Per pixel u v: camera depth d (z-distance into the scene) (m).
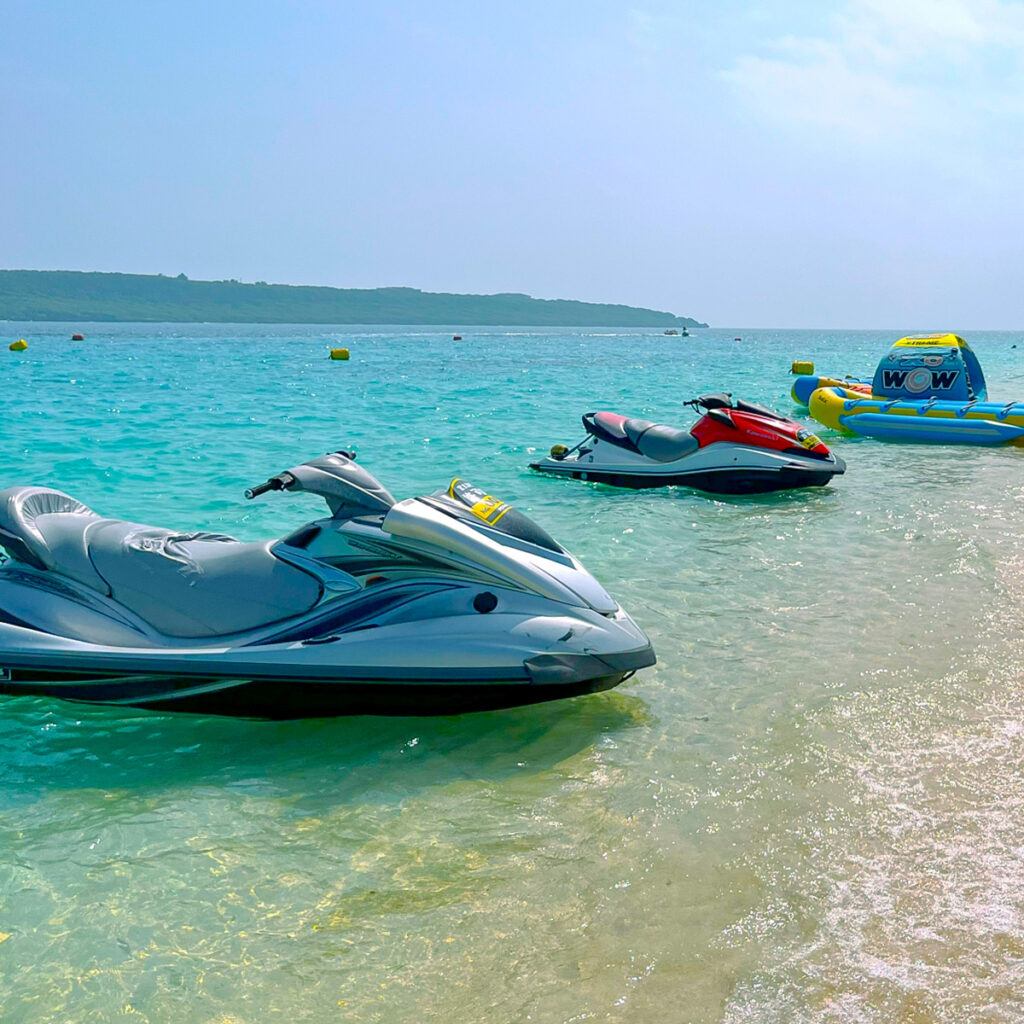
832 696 4.45
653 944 2.69
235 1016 2.43
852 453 13.10
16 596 4.50
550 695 4.27
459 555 4.37
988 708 4.28
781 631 5.41
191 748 4.05
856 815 3.37
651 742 4.04
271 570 4.50
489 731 4.19
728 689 4.59
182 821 3.43
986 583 6.28
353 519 4.50
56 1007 2.46
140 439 13.49
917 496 9.58
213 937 2.75
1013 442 13.67
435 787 3.67
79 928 2.79
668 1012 2.41
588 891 2.96
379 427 15.52
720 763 3.81
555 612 4.35
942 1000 2.44
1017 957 2.60
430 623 4.29
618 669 4.29
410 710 4.29
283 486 4.32
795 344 104.06
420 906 2.89
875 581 6.39
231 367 37.56
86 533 4.72
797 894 2.91
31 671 4.29
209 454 12.08
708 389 26.39
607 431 10.35
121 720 4.32
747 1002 2.44
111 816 3.46
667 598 6.05
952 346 14.99
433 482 10.23
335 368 37.56
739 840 3.23
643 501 9.25
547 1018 2.40
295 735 4.17
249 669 4.13
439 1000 2.47
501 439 14.01
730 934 2.72
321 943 2.72
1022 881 2.96
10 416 16.56
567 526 8.09
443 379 30.50
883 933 2.71
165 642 4.33
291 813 3.48
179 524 8.02
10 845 3.26
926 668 4.78
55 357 46.47
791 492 9.73
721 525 8.20
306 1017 2.42
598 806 3.50
